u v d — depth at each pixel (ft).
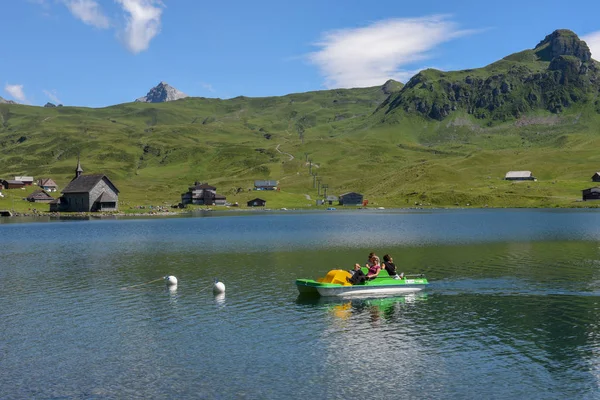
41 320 118.11
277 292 146.00
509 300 132.87
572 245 254.27
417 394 76.74
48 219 629.92
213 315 120.98
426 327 109.40
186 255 234.79
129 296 142.61
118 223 534.37
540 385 79.20
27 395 77.77
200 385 80.59
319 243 283.59
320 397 76.07
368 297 138.41
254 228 425.69
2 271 189.37
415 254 226.38
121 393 77.97
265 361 90.27
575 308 123.34
